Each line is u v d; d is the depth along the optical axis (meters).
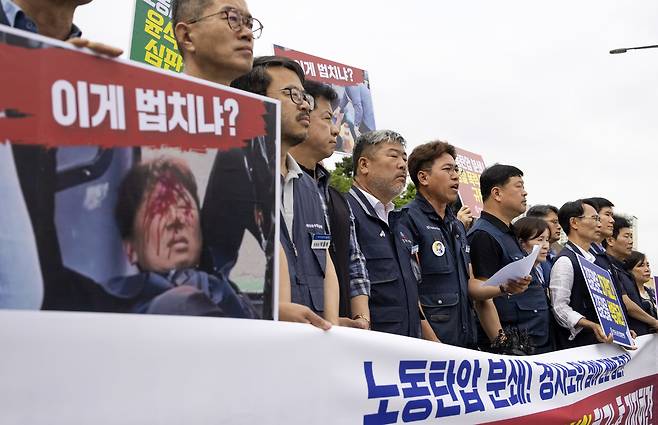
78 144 1.59
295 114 2.93
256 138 2.03
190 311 1.82
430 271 4.08
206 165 1.88
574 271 4.90
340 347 2.34
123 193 1.68
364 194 3.83
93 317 1.58
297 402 2.13
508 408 3.25
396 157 3.86
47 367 1.50
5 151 1.48
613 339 4.73
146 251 1.72
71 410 1.53
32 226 1.51
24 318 1.47
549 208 6.45
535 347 4.61
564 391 3.87
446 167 4.35
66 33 2.40
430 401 2.73
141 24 4.68
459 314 4.12
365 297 3.40
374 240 3.70
